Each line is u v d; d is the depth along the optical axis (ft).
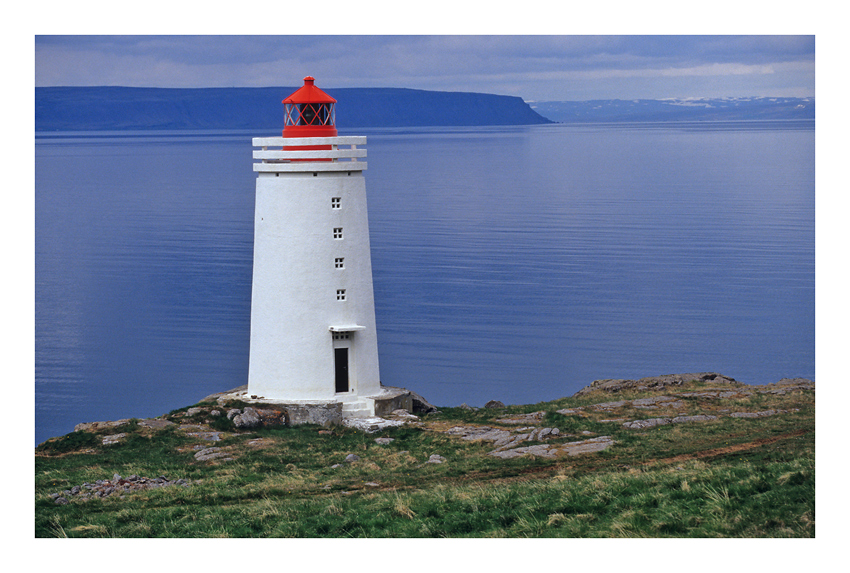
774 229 558.56
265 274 159.94
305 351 158.30
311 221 157.28
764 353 322.55
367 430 151.12
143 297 401.90
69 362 315.99
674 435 136.56
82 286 421.18
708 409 151.84
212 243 525.34
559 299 405.39
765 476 108.88
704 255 490.49
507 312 382.01
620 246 524.93
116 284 422.00
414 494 116.98
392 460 135.33
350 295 160.45
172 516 113.50
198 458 137.39
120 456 138.21
